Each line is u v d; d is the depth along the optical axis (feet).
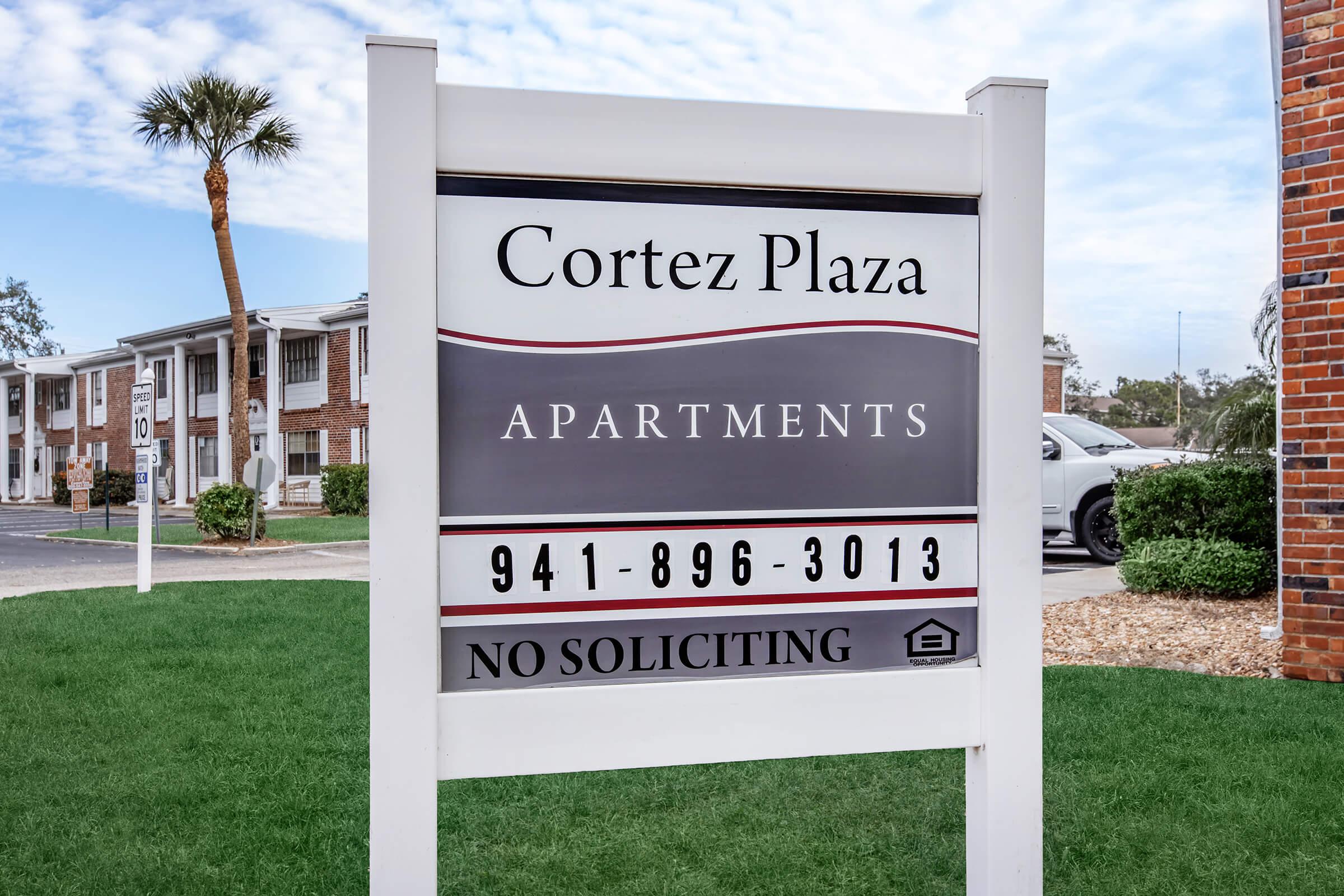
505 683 8.56
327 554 55.52
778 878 11.08
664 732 8.64
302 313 103.30
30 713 17.63
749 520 8.99
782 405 9.04
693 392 8.87
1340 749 14.52
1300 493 18.92
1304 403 18.83
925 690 9.21
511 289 8.51
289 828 12.56
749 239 8.96
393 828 8.14
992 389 9.26
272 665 21.66
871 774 14.51
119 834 12.32
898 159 9.15
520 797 13.73
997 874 9.32
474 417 8.48
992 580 9.27
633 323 8.74
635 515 8.77
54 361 139.74
